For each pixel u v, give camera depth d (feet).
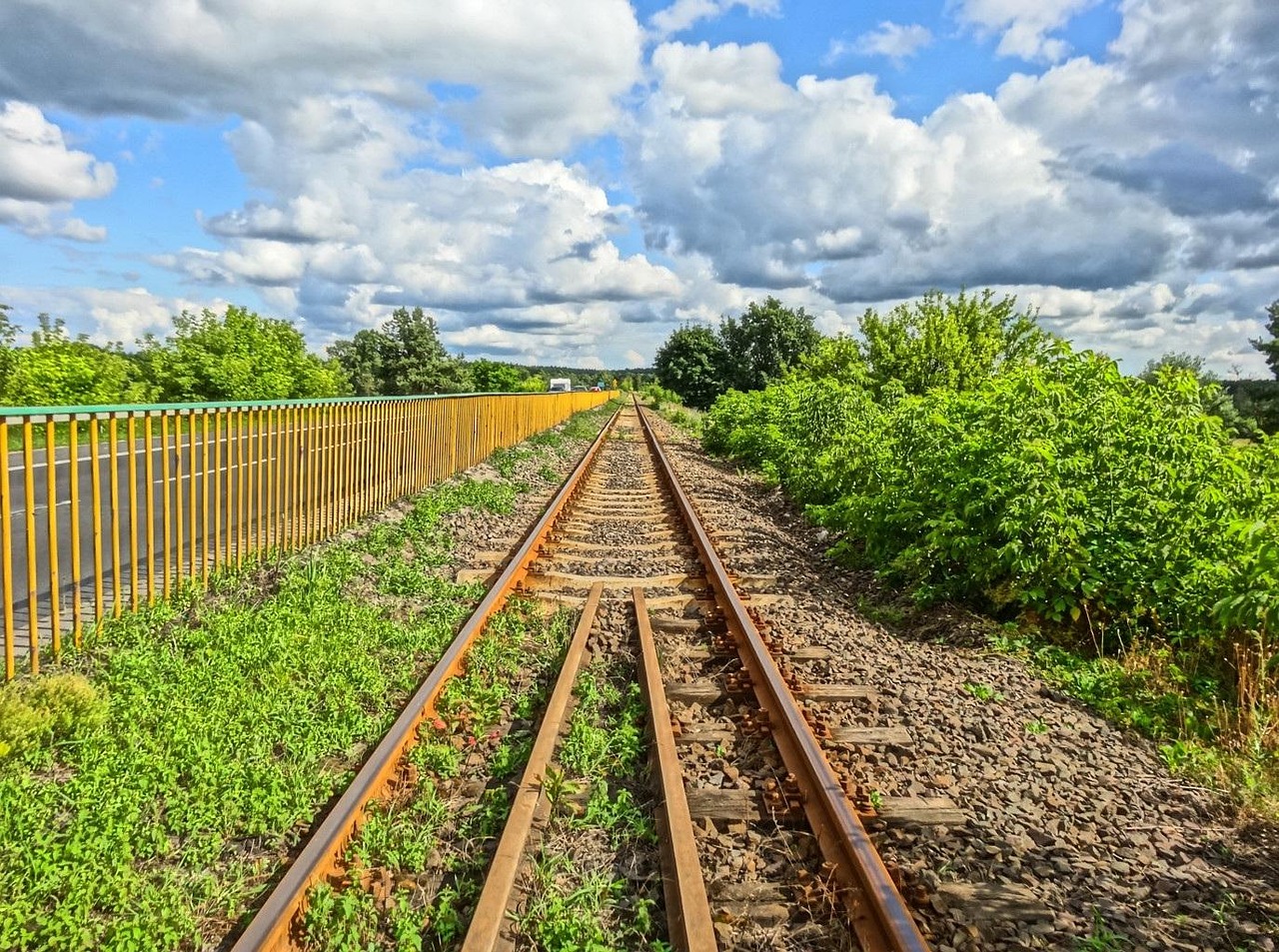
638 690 18.52
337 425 33.35
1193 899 12.01
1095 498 24.48
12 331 63.05
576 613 24.79
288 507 29.50
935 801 14.12
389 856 12.29
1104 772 15.83
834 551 34.37
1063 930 11.21
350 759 15.60
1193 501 23.43
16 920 10.80
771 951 10.68
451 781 14.74
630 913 11.44
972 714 18.21
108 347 75.15
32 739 15.19
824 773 13.97
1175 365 27.14
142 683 18.07
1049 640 23.31
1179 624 22.52
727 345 290.76
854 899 11.28
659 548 34.50
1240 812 14.33
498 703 18.03
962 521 25.75
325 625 22.13
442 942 10.73
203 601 23.32
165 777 14.33
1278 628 17.75
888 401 60.64
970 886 11.89
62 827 13.07
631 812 13.65
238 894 11.60
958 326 71.26
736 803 13.92
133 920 11.00
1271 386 100.94
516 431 78.18
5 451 17.03
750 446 74.79
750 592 27.14
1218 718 17.93
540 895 11.57
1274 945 10.98
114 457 20.58
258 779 14.34
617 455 79.97
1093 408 25.88
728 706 18.43
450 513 39.65
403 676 19.35
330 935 10.70
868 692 18.78
